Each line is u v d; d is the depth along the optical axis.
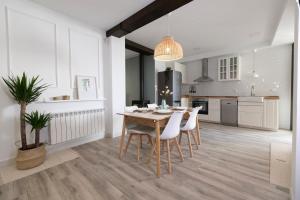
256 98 4.22
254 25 3.37
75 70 3.04
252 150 2.73
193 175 1.94
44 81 2.59
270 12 2.81
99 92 3.47
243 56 5.01
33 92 2.12
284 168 2.07
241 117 4.50
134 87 6.39
